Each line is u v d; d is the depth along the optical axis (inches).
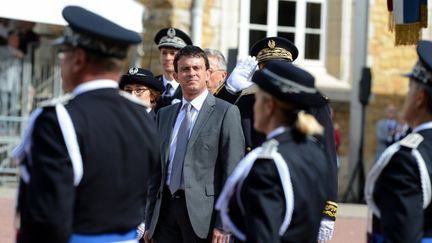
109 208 245.8
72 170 237.3
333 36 949.8
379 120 939.3
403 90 945.5
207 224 365.7
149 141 257.1
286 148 246.8
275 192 240.7
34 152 236.8
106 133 244.8
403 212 245.3
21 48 876.0
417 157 249.3
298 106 250.1
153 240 381.7
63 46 250.1
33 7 719.1
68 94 275.4
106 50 246.7
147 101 416.5
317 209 248.1
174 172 371.9
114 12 728.3
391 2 414.0
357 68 936.3
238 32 924.6
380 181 252.2
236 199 248.7
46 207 230.7
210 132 369.1
